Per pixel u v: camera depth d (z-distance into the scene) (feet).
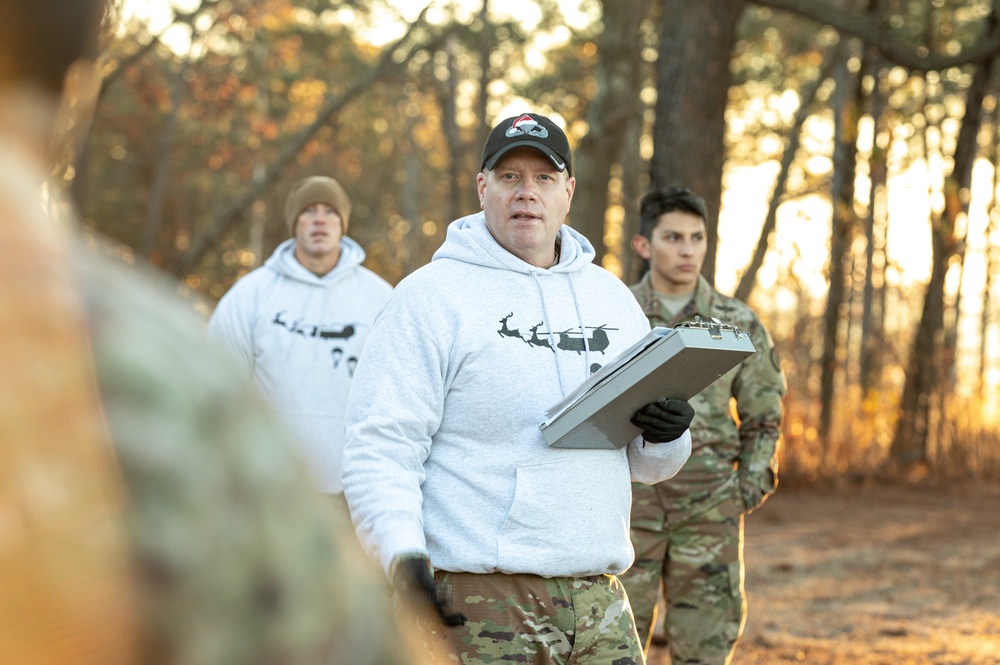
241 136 82.23
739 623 14.69
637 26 53.26
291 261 16.92
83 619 1.00
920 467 47.37
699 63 31.60
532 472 9.46
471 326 9.62
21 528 0.98
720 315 15.40
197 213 97.25
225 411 1.12
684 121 31.60
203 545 1.07
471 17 61.93
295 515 1.15
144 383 1.08
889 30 32.19
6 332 1.02
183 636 1.05
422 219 118.73
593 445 9.62
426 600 8.64
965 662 20.75
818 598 26.30
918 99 69.82
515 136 10.09
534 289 9.96
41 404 1.01
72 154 1.22
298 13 80.43
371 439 9.24
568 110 71.20
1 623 0.97
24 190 1.09
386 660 1.24
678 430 9.66
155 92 67.77
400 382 9.40
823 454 45.80
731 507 14.67
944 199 48.44
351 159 103.50
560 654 9.45
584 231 53.42
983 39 31.65
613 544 9.72
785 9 32.27
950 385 48.26
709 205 31.71
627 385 9.13
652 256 15.71
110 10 1.16
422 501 9.46
